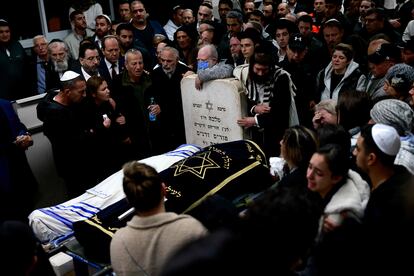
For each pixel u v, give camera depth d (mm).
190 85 4160
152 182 1879
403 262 1432
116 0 7672
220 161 2947
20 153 4004
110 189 3141
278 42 4973
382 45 3689
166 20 7918
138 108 4379
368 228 1586
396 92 3121
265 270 1059
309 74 4285
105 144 4164
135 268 1870
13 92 5039
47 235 2889
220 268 943
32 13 6586
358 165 2033
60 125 3814
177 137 4582
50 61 5125
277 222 1153
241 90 3836
